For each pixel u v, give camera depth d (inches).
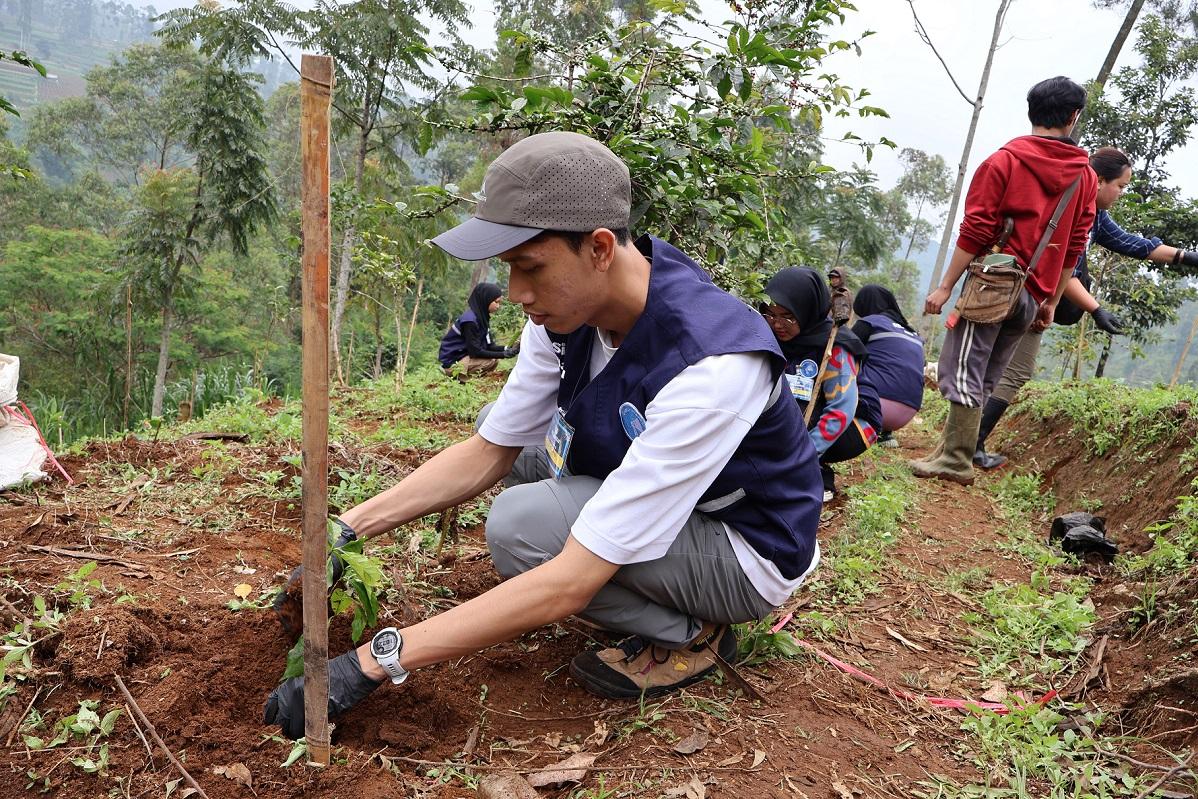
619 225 68.5
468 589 109.3
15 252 1048.2
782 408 81.0
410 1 719.7
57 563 100.7
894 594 131.5
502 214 65.2
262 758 72.9
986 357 192.4
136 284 871.1
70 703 76.4
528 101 121.0
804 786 78.4
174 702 76.9
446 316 1311.5
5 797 67.5
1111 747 89.6
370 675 72.3
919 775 83.4
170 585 99.8
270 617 92.7
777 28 128.8
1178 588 113.7
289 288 1163.3
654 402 71.7
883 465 207.2
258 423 182.1
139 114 1738.4
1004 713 96.8
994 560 153.8
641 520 70.9
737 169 130.4
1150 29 544.4
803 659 104.1
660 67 129.6
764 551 82.8
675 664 91.0
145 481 134.7
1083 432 217.6
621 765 78.5
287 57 440.8
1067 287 206.1
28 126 1813.5
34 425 138.5
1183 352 275.1
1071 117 179.0
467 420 233.6
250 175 868.6
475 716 85.8
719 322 73.2
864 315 212.5
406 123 777.6
